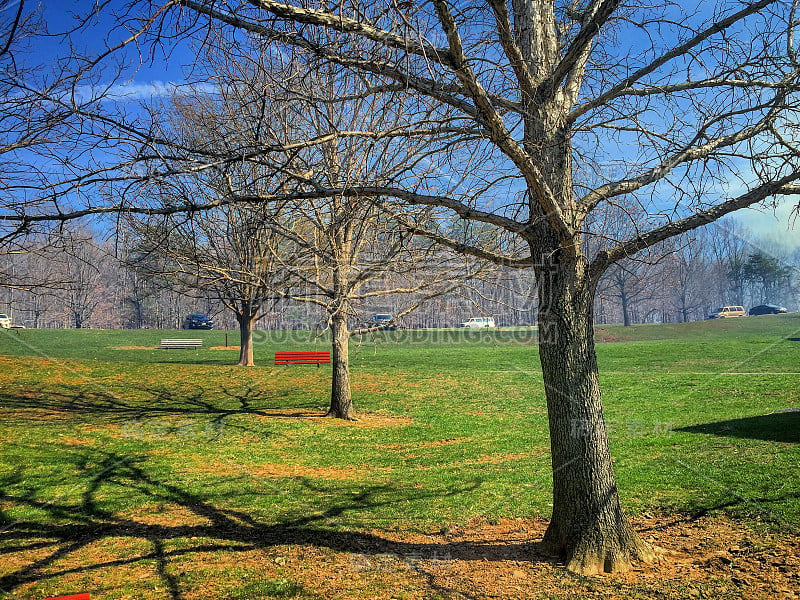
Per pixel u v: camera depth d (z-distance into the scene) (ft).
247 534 26.00
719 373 80.33
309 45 16.02
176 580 20.74
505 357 112.16
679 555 21.65
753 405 55.52
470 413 61.00
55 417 52.85
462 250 21.22
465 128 18.92
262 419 55.11
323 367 91.91
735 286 167.02
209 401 64.69
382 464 40.29
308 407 62.44
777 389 63.46
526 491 32.19
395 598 18.88
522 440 47.37
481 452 43.29
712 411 54.24
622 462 36.99
